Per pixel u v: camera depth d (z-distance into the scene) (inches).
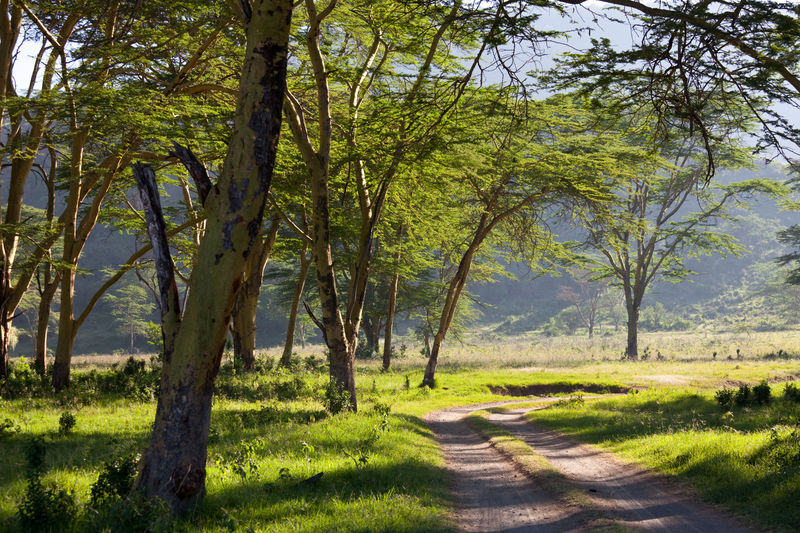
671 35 373.1
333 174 669.9
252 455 347.9
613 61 402.6
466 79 464.1
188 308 266.7
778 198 1523.1
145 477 260.1
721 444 407.8
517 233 1120.8
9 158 690.8
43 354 871.1
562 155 880.3
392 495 307.9
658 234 1717.5
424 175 720.3
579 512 300.8
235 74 701.3
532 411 841.5
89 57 586.2
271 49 271.6
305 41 650.2
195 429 263.1
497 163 823.7
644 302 4318.4
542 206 1082.1
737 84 409.4
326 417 584.7
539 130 866.1
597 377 1288.1
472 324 4057.6
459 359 1840.6
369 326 1920.5
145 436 462.0
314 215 613.6
